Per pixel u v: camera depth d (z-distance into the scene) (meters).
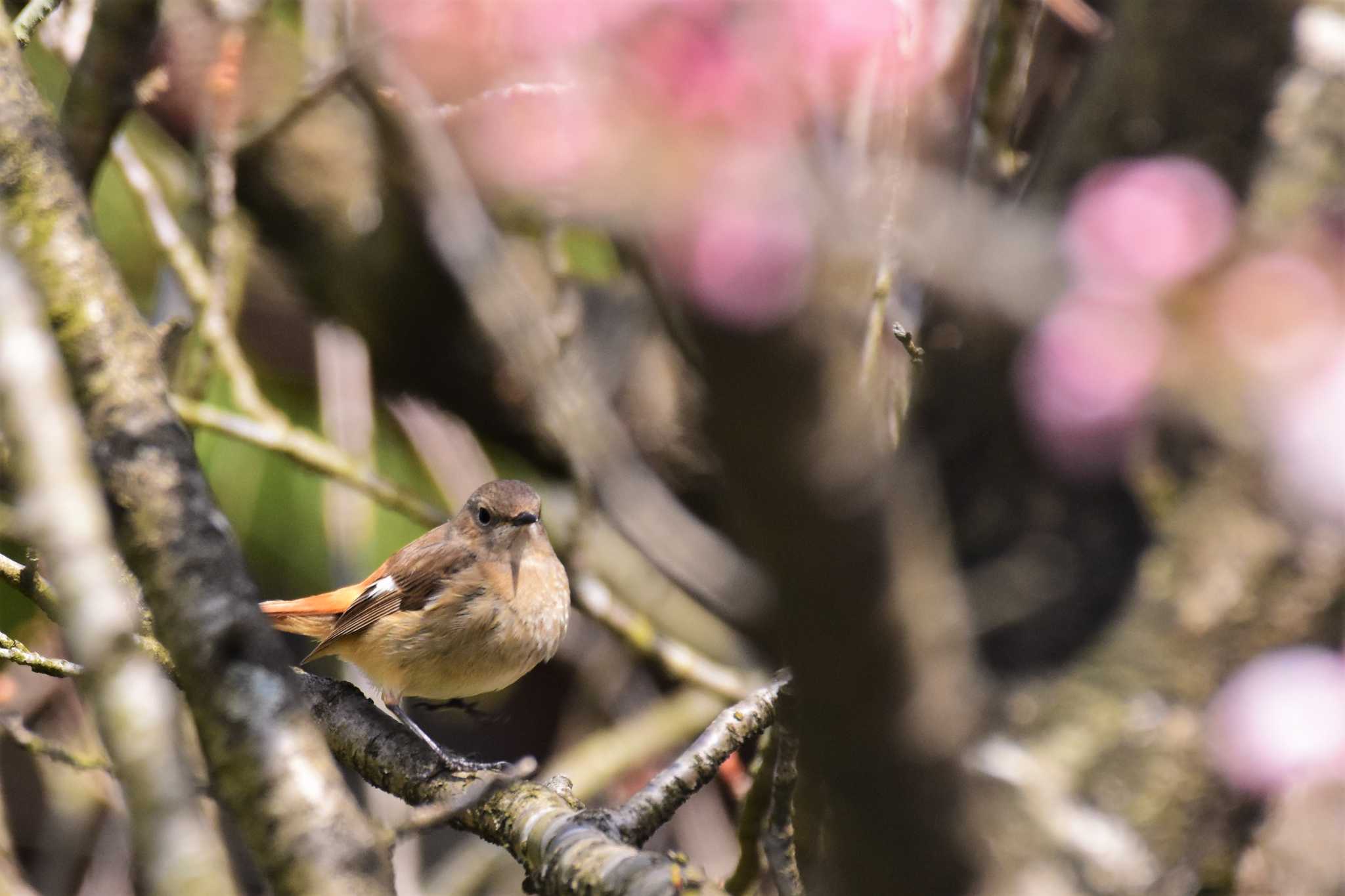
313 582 11.88
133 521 3.82
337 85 8.74
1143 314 5.35
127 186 10.02
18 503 3.39
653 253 2.79
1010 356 6.16
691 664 9.59
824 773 2.57
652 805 5.26
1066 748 6.61
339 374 10.88
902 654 2.39
